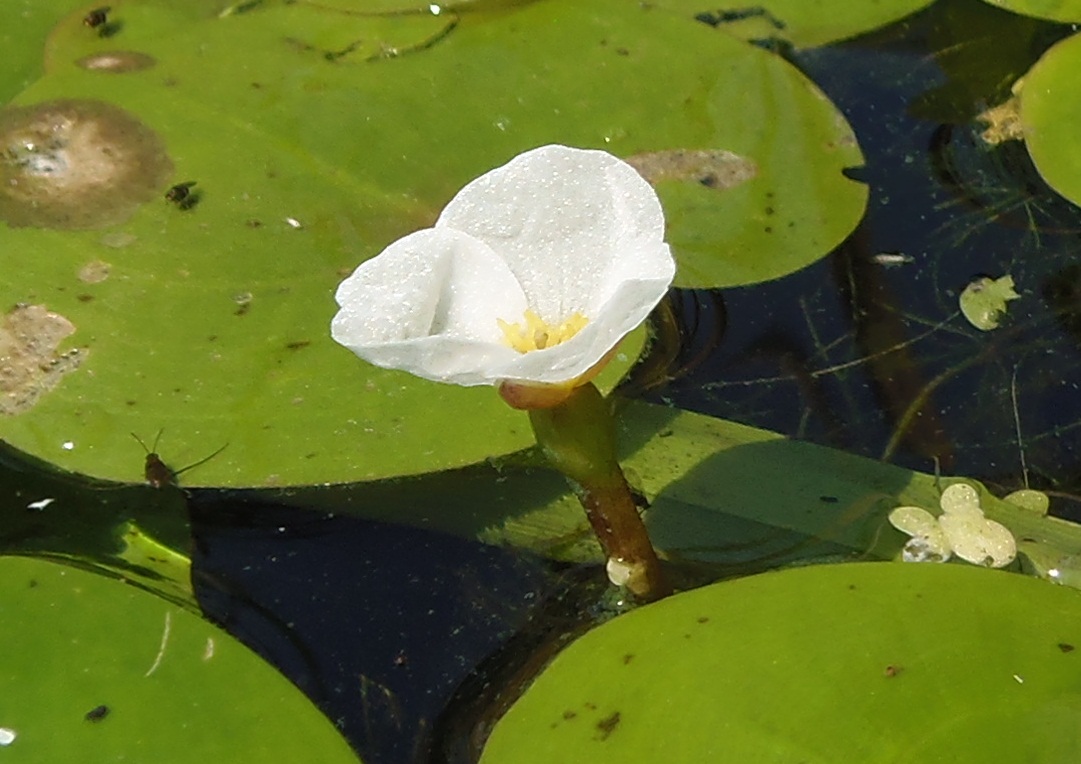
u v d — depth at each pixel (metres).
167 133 0.38
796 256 0.37
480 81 0.39
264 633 0.35
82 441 0.35
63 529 0.36
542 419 0.34
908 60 0.41
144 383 0.36
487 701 0.35
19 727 0.33
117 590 0.34
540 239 0.33
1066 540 0.36
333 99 0.39
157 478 0.35
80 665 0.34
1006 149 0.40
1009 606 0.34
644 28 0.40
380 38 0.40
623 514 0.35
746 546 0.36
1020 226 0.39
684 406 0.37
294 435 0.36
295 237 0.37
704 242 0.37
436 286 0.33
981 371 0.37
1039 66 0.40
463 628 0.35
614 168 0.33
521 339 0.33
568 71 0.39
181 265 0.37
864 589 0.34
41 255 0.37
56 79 0.39
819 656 0.33
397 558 0.36
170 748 0.33
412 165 0.38
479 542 0.36
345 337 0.33
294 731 0.33
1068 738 0.33
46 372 0.36
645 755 0.33
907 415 0.37
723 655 0.33
